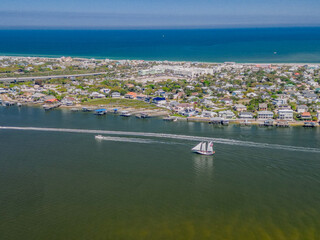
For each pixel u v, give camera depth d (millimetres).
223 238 112375
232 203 132250
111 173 158250
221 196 137375
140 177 154000
